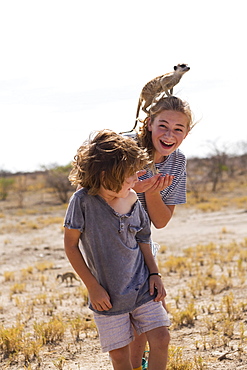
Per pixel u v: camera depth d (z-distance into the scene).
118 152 2.82
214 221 19.50
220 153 45.06
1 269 10.95
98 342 4.64
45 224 21.00
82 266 2.91
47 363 4.09
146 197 3.40
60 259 12.23
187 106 3.42
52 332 4.89
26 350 4.33
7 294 7.64
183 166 3.67
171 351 3.96
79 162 2.89
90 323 5.25
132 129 3.65
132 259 2.97
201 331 4.82
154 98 3.54
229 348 4.21
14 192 42.44
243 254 10.17
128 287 2.94
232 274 8.24
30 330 5.25
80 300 6.86
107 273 2.93
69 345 4.56
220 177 44.06
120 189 2.86
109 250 2.92
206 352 4.15
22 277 9.38
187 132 3.47
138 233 3.12
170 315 5.59
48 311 6.08
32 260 12.24
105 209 2.91
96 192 2.89
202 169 51.59
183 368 3.67
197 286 7.14
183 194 3.71
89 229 2.92
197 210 24.30
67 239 2.93
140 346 3.45
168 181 3.18
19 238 16.84
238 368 3.73
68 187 33.47
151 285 3.03
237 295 6.51
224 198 30.11
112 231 2.91
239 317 5.22
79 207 2.91
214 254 10.41
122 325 2.96
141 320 2.99
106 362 4.06
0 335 4.64
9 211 28.42
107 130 2.97
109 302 2.88
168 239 14.96
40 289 7.98
